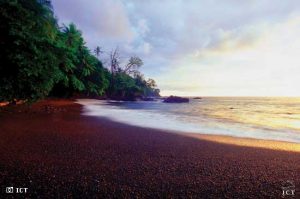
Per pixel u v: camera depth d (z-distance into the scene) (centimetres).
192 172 470
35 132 850
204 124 1411
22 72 1163
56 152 579
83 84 4475
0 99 1291
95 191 360
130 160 541
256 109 3956
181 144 751
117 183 397
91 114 1786
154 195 354
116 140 773
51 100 3734
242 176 455
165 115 2036
